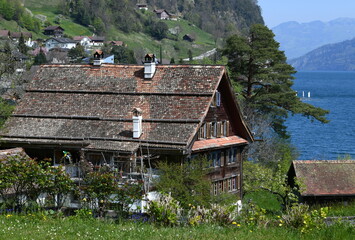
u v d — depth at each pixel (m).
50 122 38.97
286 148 66.88
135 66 41.19
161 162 33.88
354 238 20.84
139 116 36.12
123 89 39.59
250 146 61.66
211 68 39.03
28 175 25.36
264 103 67.06
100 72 41.53
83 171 33.06
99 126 37.53
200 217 23.25
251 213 24.14
